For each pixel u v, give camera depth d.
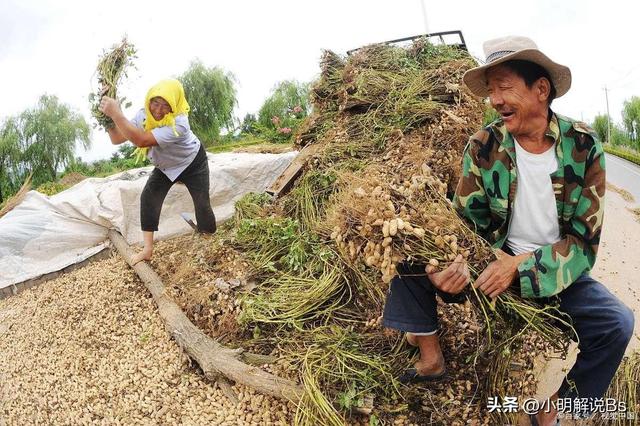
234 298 3.62
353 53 5.46
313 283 3.50
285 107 18.80
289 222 4.22
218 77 20.64
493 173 2.20
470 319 2.94
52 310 4.37
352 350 2.81
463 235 2.17
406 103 4.53
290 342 3.05
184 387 3.08
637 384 2.60
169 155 4.09
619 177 9.52
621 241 4.90
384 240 2.09
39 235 5.17
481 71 2.15
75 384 3.35
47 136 21.56
